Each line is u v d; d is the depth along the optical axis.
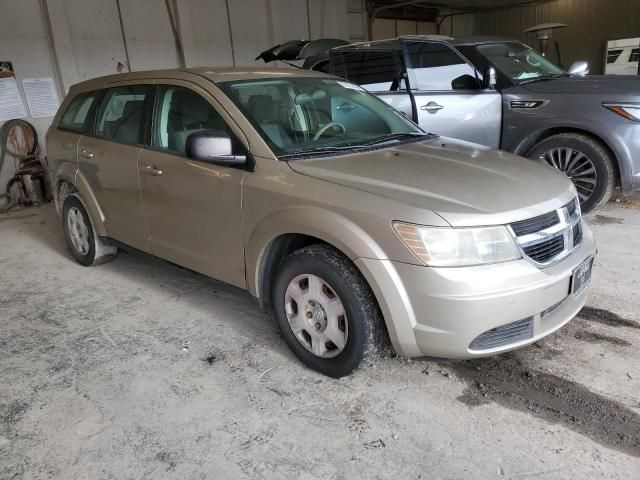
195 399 2.52
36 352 3.04
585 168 4.74
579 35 14.23
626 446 2.09
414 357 2.35
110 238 3.96
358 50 5.54
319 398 2.48
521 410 2.33
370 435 2.22
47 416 2.44
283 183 2.57
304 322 2.64
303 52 7.04
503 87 5.01
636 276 3.62
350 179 2.45
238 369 2.76
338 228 2.33
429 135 3.41
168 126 3.28
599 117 4.49
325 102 3.30
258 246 2.71
